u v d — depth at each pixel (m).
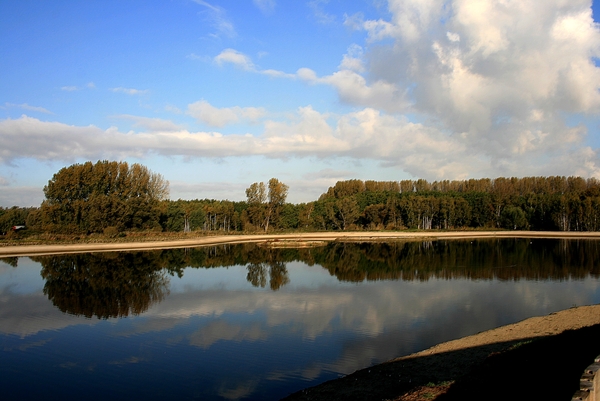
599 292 32.88
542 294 32.16
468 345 19.00
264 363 18.56
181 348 20.88
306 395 14.73
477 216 116.31
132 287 37.47
